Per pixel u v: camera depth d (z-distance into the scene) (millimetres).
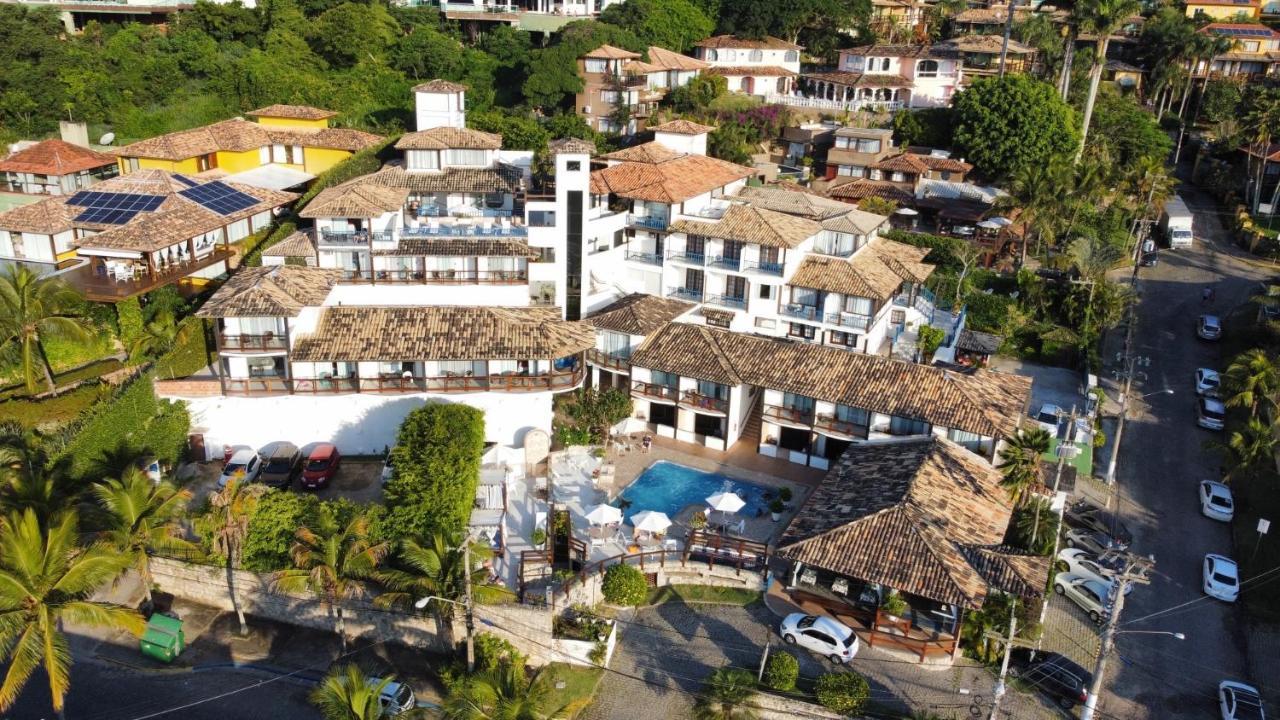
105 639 44781
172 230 65000
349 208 64500
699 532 51844
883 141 102562
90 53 105438
